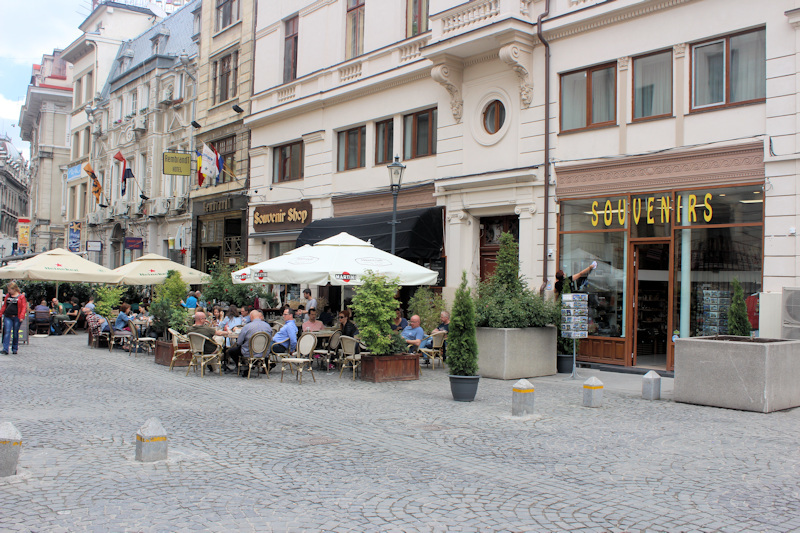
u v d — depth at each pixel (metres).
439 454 7.26
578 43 15.37
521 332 13.35
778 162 12.19
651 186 14.04
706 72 13.49
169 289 21.62
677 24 13.73
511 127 16.69
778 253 12.14
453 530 5.02
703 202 13.30
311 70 23.36
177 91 32.91
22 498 5.66
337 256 14.55
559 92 15.77
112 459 6.98
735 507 5.51
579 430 8.41
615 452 7.31
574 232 15.35
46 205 56.12
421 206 19.08
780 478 6.32
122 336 18.64
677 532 4.97
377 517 5.29
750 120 12.69
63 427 8.51
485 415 9.44
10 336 17.03
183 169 28.52
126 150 38.81
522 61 16.03
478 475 6.45
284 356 13.73
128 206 37.19
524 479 6.32
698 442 7.75
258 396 11.22
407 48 19.67
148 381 12.92
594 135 15.05
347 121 21.72
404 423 8.91
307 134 23.20
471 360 10.69
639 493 5.88
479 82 17.47
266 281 14.58
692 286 13.45
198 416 9.40
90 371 14.20
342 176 22.00
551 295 15.41
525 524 5.14
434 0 17.91
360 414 9.57
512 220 17.23
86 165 39.12
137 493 5.84
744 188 12.73
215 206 28.44
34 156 60.31
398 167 16.38
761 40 12.73
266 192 25.31
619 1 14.39
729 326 11.73
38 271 21.83
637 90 14.52
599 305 14.95
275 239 24.80
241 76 27.20
